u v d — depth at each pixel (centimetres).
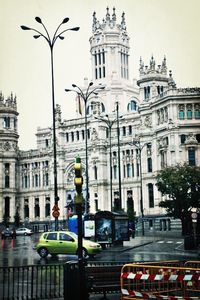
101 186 15600
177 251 5369
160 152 12950
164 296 1931
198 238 5791
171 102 12438
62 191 16700
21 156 17925
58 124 16938
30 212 17512
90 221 7256
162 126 12900
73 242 4803
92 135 15975
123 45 18362
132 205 15162
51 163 17038
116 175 15600
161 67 14412
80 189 2295
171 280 2059
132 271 2250
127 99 17738
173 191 8888
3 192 17362
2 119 17612
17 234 11944
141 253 5238
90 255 4631
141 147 13775
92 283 2264
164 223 12469
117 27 18250
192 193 8788
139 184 15012
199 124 12269
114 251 5541
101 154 15725
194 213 6075
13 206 17488
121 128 15762
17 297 2408
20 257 5122
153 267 1994
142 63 14575
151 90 14200
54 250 4828
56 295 2527
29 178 17725
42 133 17900
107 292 2614
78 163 2322
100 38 18175
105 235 6200
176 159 12275
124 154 15462
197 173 9025
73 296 2181
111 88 17475
